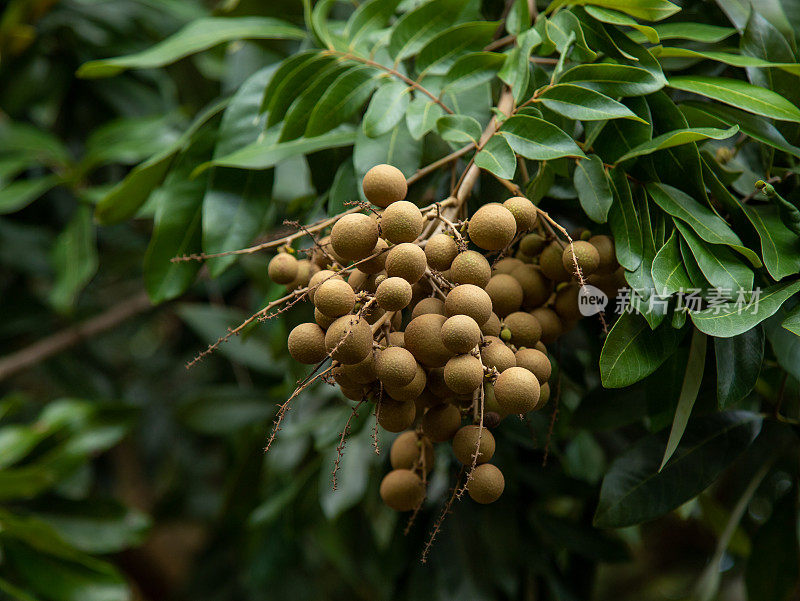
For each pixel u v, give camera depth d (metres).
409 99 0.95
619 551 1.12
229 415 1.36
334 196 0.98
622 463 0.97
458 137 0.90
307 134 0.96
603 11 0.93
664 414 0.95
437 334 0.81
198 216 1.04
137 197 1.08
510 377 0.81
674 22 1.01
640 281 0.87
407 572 1.17
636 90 0.89
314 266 0.91
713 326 0.84
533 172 0.97
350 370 0.81
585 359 1.10
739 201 0.92
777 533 1.07
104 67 1.06
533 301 0.89
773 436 1.07
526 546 1.13
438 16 0.99
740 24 0.98
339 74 0.97
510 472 1.09
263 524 1.32
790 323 0.84
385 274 0.84
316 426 1.20
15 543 1.26
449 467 1.13
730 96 0.90
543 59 0.97
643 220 0.90
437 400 0.85
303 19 1.28
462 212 0.88
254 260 1.30
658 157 0.90
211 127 1.05
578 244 0.86
